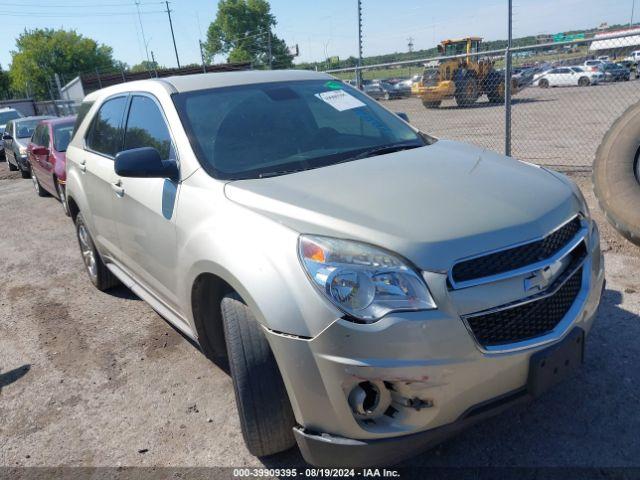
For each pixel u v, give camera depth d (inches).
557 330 91.9
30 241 302.2
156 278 137.1
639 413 111.2
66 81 2847.0
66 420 131.5
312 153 128.3
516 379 88.7
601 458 101.0
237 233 99.0
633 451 101.9
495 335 86.7
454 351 83.1
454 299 83.4
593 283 102.0
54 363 159.8
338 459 88.6
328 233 89.8
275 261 90.4
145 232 134.0
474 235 87.1
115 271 176.1
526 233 90.1
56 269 246.5
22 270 251.6
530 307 89.7
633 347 133.2
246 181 112.6
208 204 110.0
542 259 90.7
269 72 157.6
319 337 84.2
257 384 94.4
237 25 2395.4
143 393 139.1
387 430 84.7
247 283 91.9
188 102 134.6
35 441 125.0
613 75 753.6
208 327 119.5
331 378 84.4
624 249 195.5
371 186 104.0
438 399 83.9
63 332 179.3
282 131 132.5
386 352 81.9
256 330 95.3
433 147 134.3
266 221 96.7
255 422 96.0
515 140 493.0
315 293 85.2
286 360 87.8
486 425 112.8
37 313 197.8
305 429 91.1
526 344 87.9
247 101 139.0
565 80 876.0
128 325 179.2
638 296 158.9
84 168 178.9
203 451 115.2
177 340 165.5
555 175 118.8
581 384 121.6
